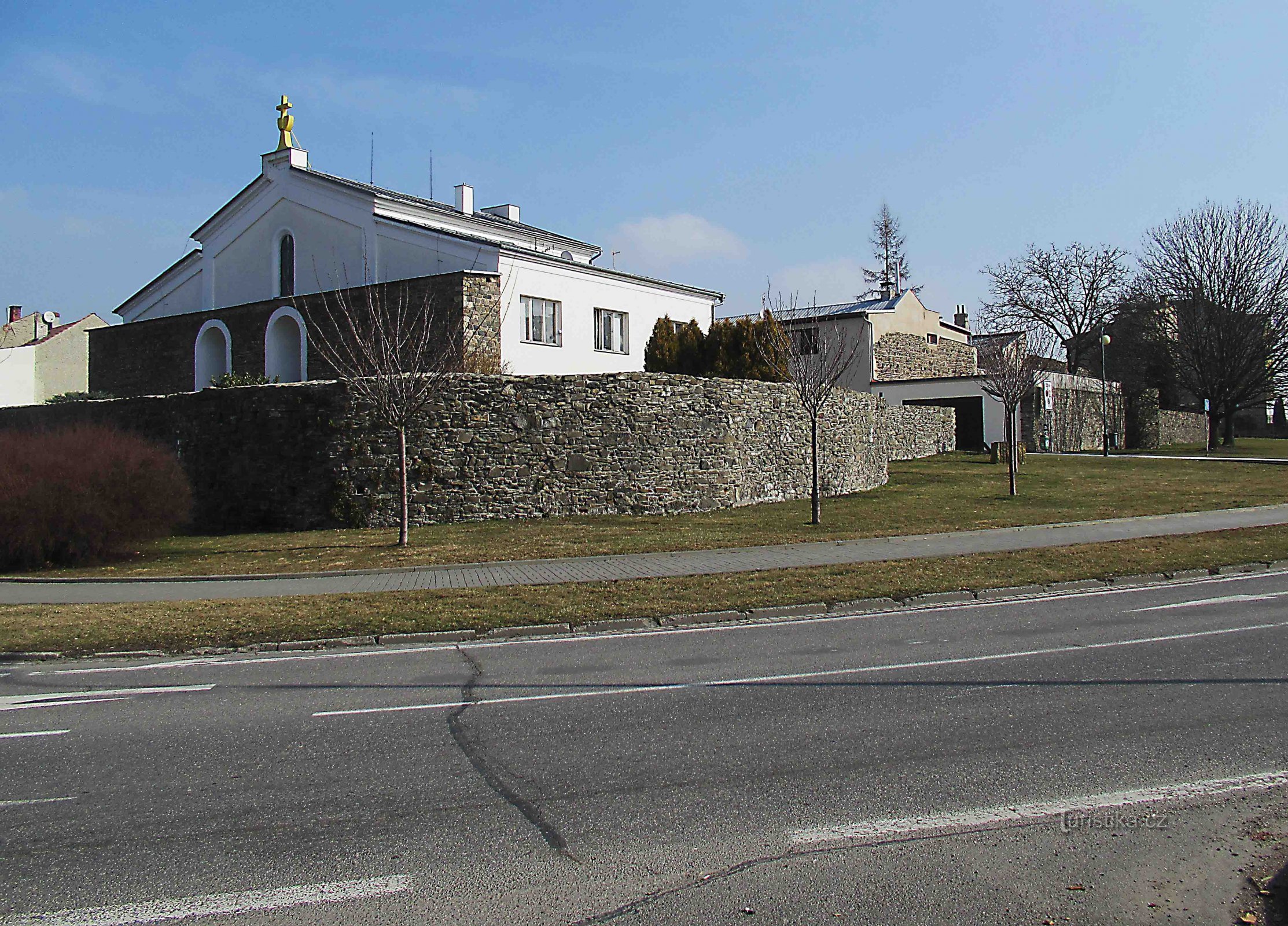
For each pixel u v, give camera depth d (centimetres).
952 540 1767
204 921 407
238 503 2153
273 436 2122
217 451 2188
